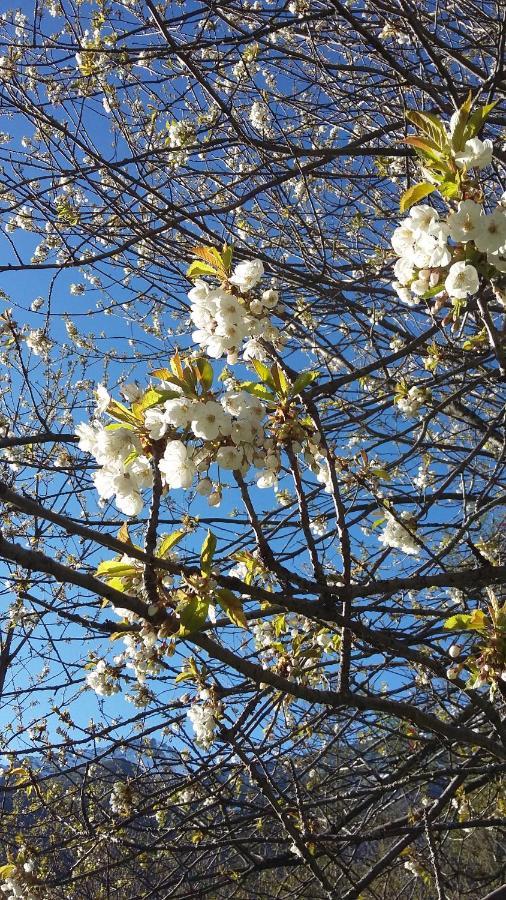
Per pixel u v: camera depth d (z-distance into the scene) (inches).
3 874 203.5
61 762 279.3
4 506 259.0
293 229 280.8
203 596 95.4
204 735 170.6
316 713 236.8
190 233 209.6
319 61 236.4
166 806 207.6
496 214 101.9
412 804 297.9
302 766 280.7
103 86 253.1
